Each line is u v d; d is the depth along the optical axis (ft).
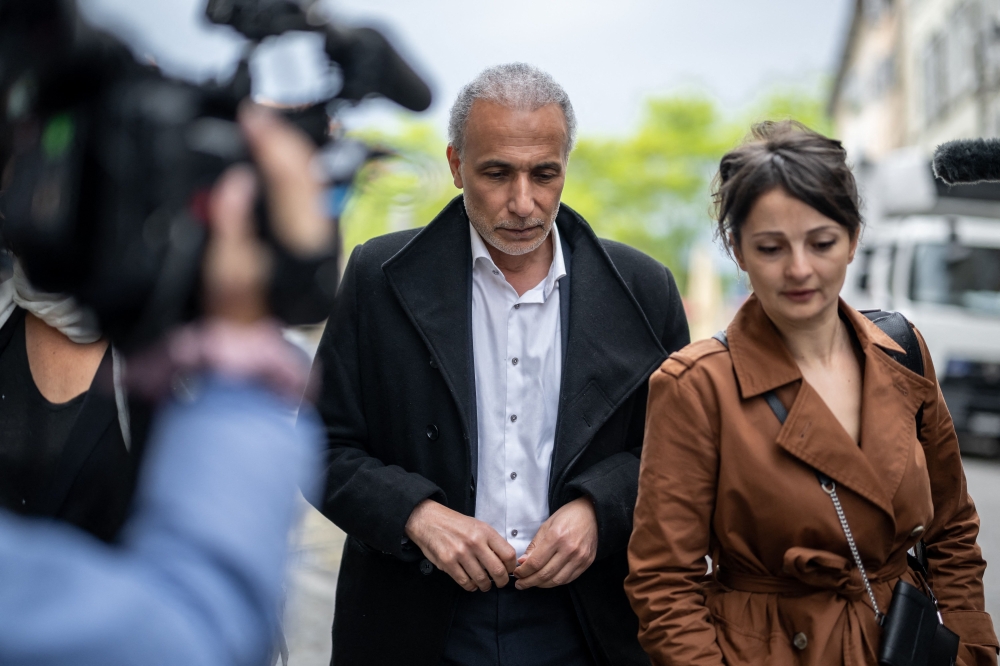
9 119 2.63
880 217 34.50
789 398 6.33
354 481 7.82
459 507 7.95
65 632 2.38
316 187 2.71
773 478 6.21
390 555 7.91
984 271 32.65
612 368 8.05
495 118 7.63
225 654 2.53
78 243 2.54
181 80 2.61
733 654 6.24
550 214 7.88
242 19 2.63
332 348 8.30
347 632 8.23
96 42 2.54
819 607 6.16
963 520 6.93
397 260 8.16
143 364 2.68
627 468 7.97
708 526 6.52
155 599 2.49
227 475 2.65
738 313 6.63
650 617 6.40
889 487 6.21
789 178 6.01
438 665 7.91
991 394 31.96
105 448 5.28
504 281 8.10
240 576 2.59
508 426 8.06
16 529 2.61
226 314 2.70
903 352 6.61
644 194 133.08
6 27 2.58
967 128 81.10
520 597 7.88
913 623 6.09
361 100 2.75
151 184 2.53
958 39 83.56
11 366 5.62
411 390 8.07
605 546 7.64
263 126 2.65
